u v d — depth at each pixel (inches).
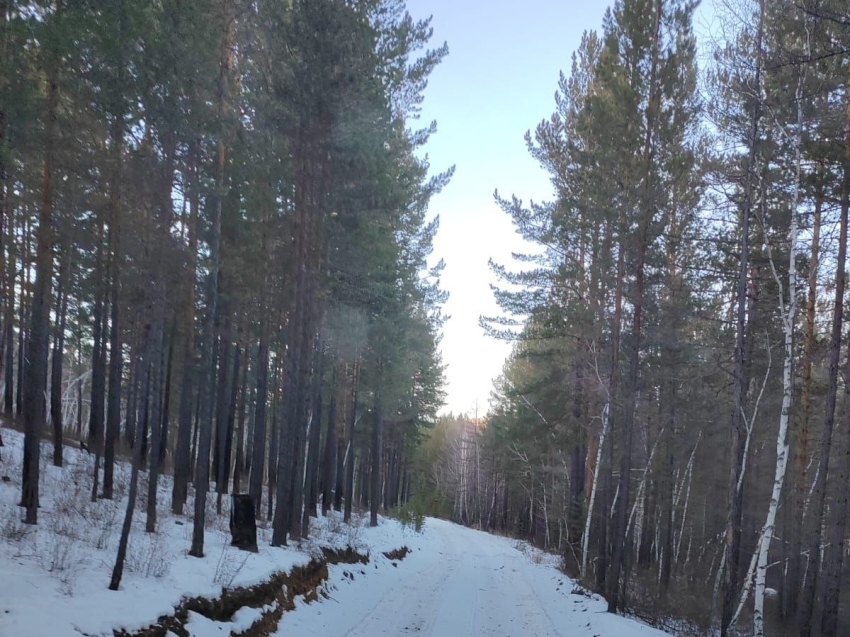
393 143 723.4
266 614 392.8
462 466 2915.8
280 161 649.6
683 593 735.7
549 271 920.9
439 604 593.6
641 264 632.4
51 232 408.2
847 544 852.0
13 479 502.9
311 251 646.5
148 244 380.8
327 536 727.7
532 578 843.4
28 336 844.6
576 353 897.5
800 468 672.4
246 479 1204.5
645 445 941.2
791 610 790.5
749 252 637.9
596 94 837.2
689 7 644.1
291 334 622.5
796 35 495.5
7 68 336.8
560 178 933.8
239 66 588.7
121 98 369.1
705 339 778.2
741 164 570.6
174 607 308.8
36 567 293.1
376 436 1136.8
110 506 494.0
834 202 505.0
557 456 1264.8
